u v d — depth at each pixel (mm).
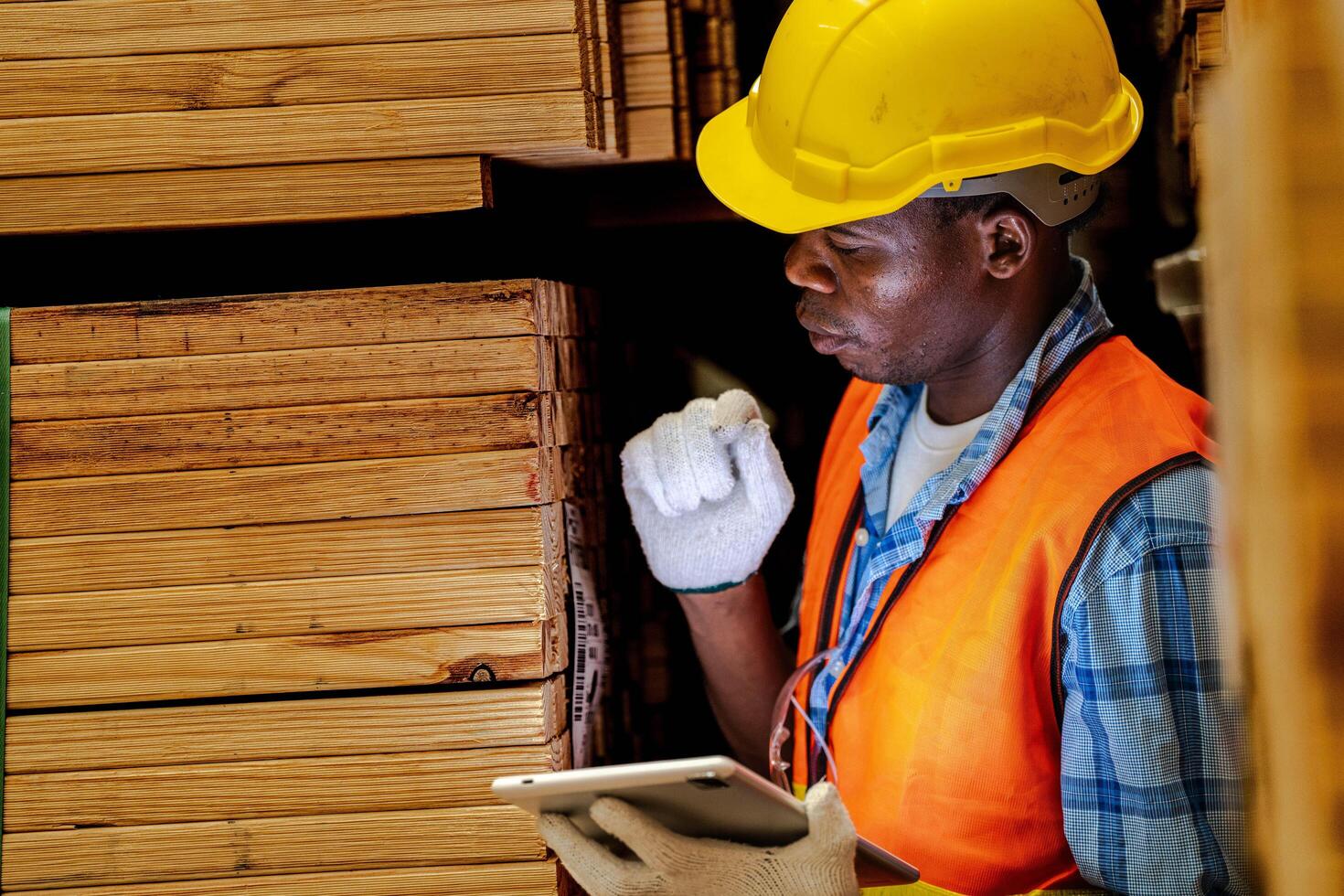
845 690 1527
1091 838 1333
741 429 1544
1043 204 1388
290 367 1377
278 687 1374
